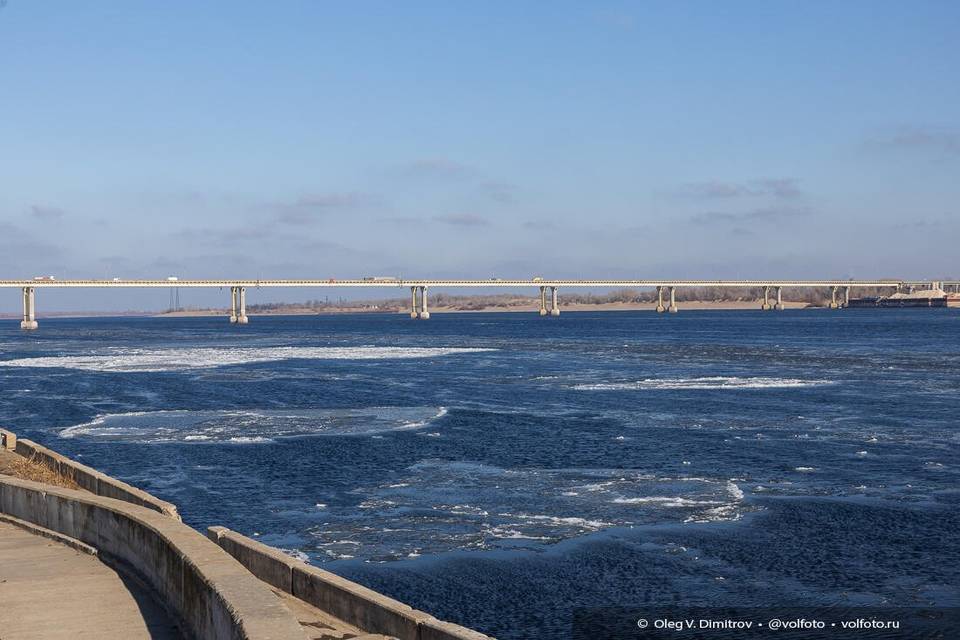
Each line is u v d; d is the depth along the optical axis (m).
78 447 40.47
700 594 19.89
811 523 25.39
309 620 10.94
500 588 20.41
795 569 21.41
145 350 127.62
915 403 52.94
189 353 117.06
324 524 26.02
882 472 32.38
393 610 10.10
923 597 19.55
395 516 26.78
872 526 25.06
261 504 28.73
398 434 42.94
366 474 33.19
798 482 30.81
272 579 12.45
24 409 55.97
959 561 21.92
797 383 65.94
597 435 42.00
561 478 32.00
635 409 51.88
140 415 51.66
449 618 18.69
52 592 11.79
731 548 23.11
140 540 12.29
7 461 23.72
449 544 23.78
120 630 10.16
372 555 22.94
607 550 23.05
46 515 15.86
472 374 78.75
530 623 18.39
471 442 40.38
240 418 49.53
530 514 26.73
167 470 34.62
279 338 172.62
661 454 36.69
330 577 11.45
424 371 82.69
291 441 41.06
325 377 76.94
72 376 80.12
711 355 101.19
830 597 19.55
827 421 45.59
